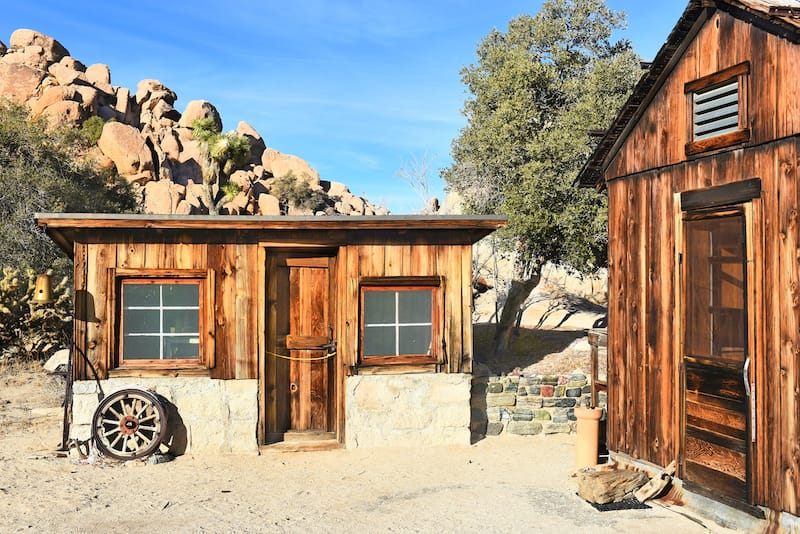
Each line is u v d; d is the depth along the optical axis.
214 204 41.38
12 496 7.14
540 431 10.32
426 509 6.88
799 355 5.48
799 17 5.57
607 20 18.08
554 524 6.38
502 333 15.88
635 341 7.68
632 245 7.77
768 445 5.75
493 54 18.05
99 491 7.43
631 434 7.72
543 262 16.38
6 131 26.41
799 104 5.53
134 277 9.12
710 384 6.45
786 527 5.56
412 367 9.56
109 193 31.52
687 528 6.22
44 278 9.66
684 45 6.92
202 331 9.22
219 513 6.76
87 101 48.22
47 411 11.36
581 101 16.34
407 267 9.61
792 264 5.58
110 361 8.99
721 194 6.36
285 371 9.68
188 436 9.08
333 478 8.03
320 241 9.43
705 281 6.64
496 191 16.75
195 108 56.12
